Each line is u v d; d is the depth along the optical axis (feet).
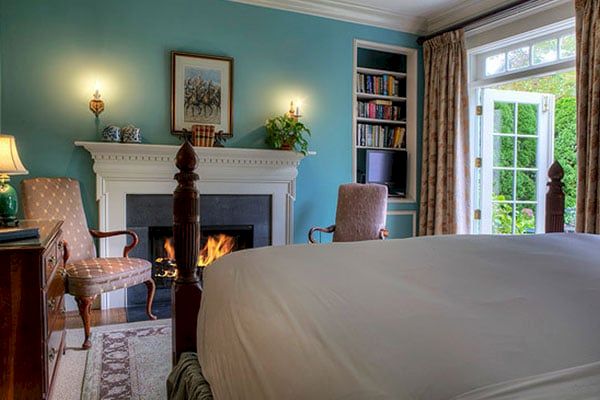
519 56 13.21
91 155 11.52
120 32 11.84
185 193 5.64
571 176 19.26
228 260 5.04
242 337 3.17
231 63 13.04
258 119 13.51
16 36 10.88
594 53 10.08
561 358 2.26
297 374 2.43
